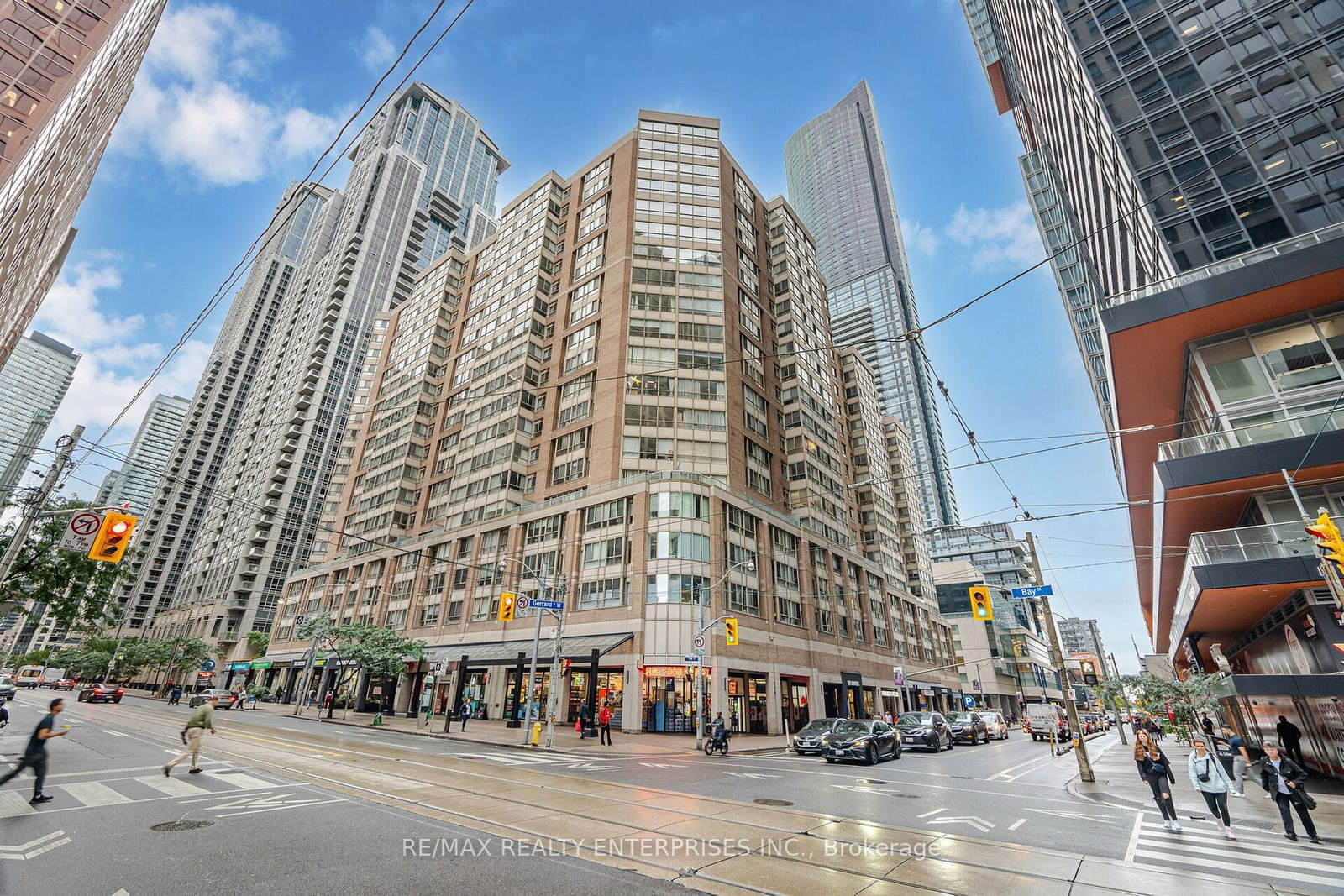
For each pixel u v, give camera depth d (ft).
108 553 46.37
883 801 42.01
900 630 217.97
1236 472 59.31
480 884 21.25
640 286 163.84
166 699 223.71
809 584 155.94
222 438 399.65
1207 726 62.69
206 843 25.11
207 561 310.45
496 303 202.39
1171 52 91.09
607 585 125.59
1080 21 102.22
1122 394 77.41
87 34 90.02
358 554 200.13
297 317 387.55
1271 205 77.36
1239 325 65.31
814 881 22.93
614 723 115.03
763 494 160.04
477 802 36.09
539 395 174.60
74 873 21.09
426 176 476.54
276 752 56.95
